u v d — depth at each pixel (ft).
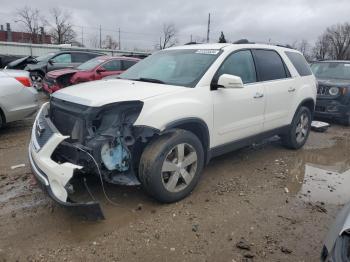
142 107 11.89
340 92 28.63
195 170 13.55
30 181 15.15
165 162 12.41
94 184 14.25
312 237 11.41
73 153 11.40
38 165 11.35
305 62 21.17
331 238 7.90
